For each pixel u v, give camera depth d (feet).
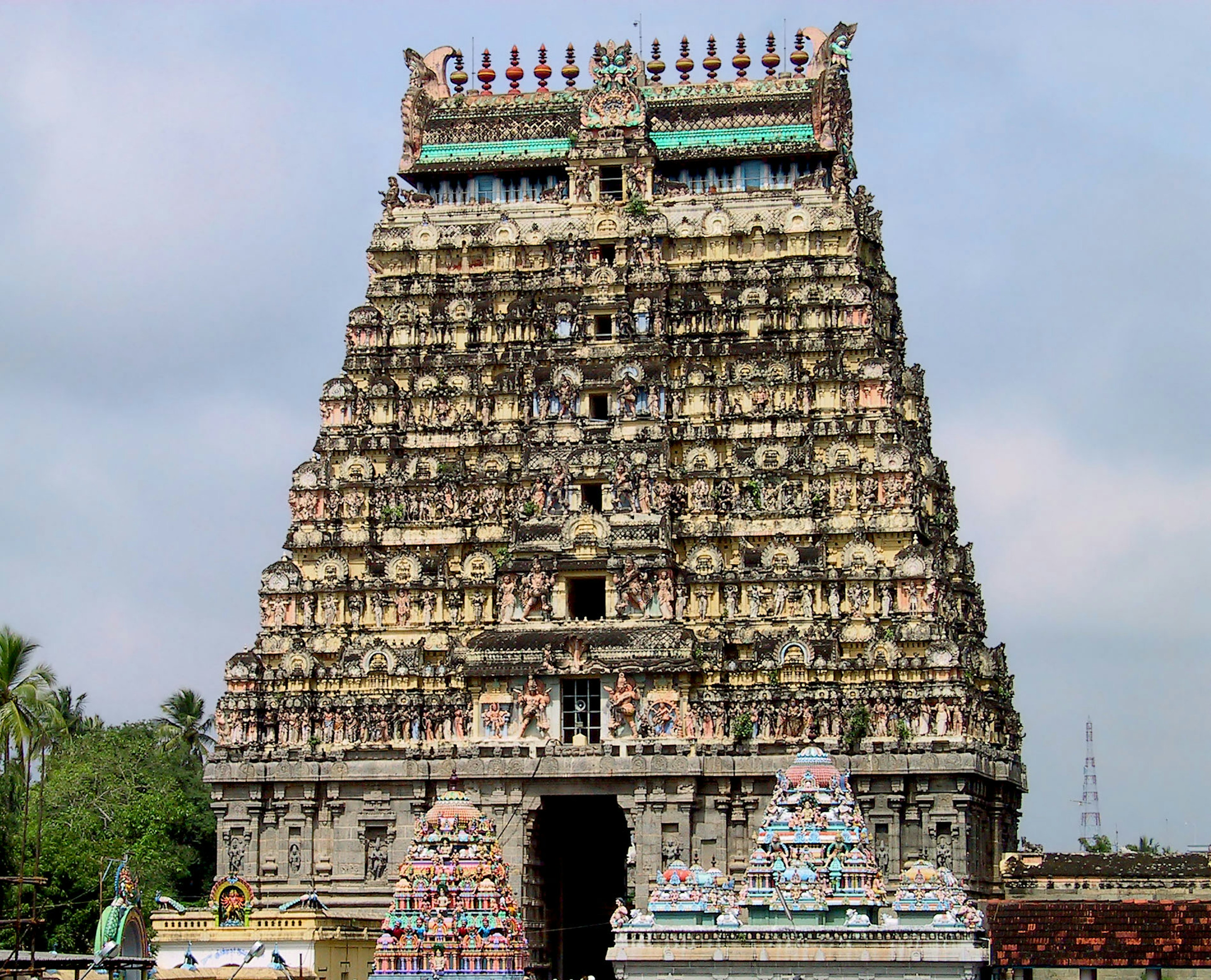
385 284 524.52
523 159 529.04
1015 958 360.28
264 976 368.48
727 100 529.45
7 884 477.36
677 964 330.54
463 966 333.62
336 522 499.10
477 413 504.02
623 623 456.86
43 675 424.87
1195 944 355.97
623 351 492.54
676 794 439.63
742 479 481.46
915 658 450.30
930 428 513.86
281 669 477.36
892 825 435.94
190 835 593.01
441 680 472.03
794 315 498.28
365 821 458.91
